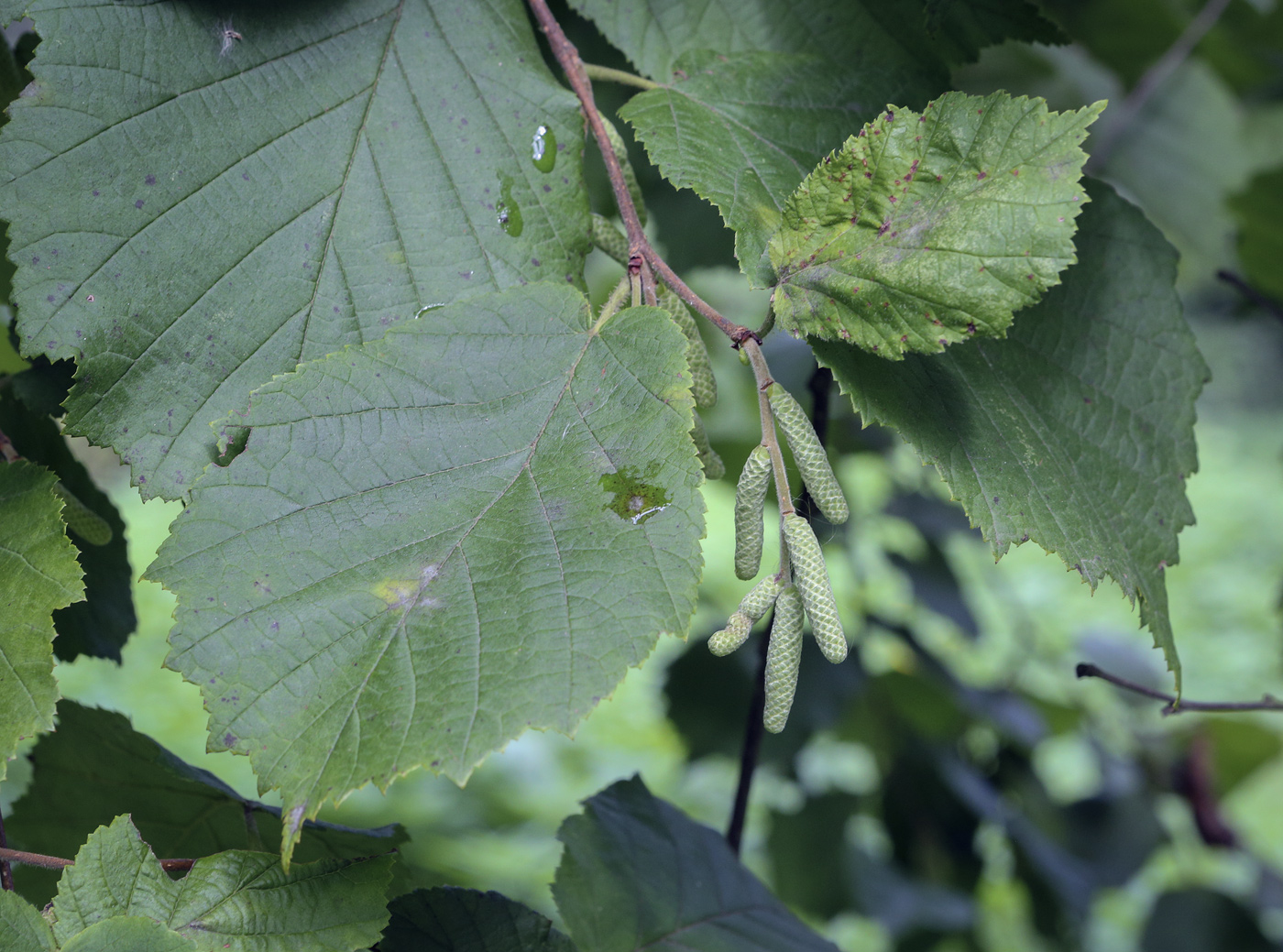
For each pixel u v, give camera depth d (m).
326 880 0.60
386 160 0.64
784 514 0.61
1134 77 1.22
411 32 0.65
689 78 0.66
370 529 0.59
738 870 0.73
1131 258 0.68
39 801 0.67
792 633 0.61
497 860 1.69
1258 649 3.62
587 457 0.60
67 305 0.62
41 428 0.69
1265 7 1.21
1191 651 3.65
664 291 0.64
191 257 0.63
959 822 1.31
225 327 0.63
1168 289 0.68
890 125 0.60
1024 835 1.28
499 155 0.65
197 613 0.58
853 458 1.40
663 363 0.60
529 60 0.66
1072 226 0.59
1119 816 1.36
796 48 0.70
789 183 0.64
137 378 0.62
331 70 0.64
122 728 0.66
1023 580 3.68
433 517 0.60
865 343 0.60
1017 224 0.59
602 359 0.61
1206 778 1.39
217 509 0.59
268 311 0.63
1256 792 2.74
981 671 1.73
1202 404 6.39
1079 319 0.67
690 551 0.59
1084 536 0.64
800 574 0.60
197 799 0.67
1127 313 0.68
